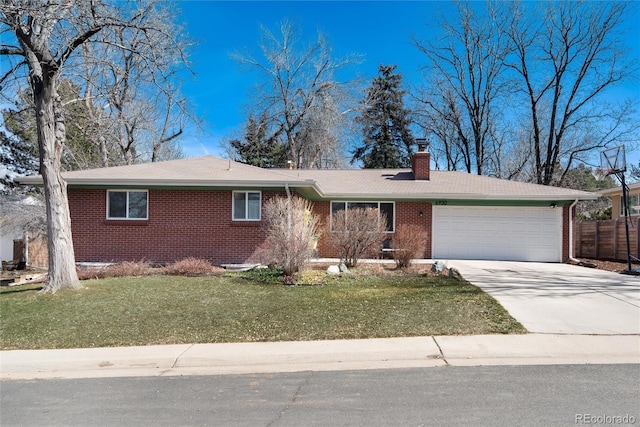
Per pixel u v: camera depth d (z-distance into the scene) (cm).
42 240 2080
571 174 3262
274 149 3578
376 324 709
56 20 945
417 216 1683
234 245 1442
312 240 1280
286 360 585
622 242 1641
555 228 1631
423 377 506
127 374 553
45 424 407
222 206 1451
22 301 887
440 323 705
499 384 476
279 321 738
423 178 1906
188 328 712
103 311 811
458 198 1641
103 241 1456
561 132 2825
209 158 1769
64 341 667
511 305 811
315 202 1719
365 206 1709
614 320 714
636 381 479
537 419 387
